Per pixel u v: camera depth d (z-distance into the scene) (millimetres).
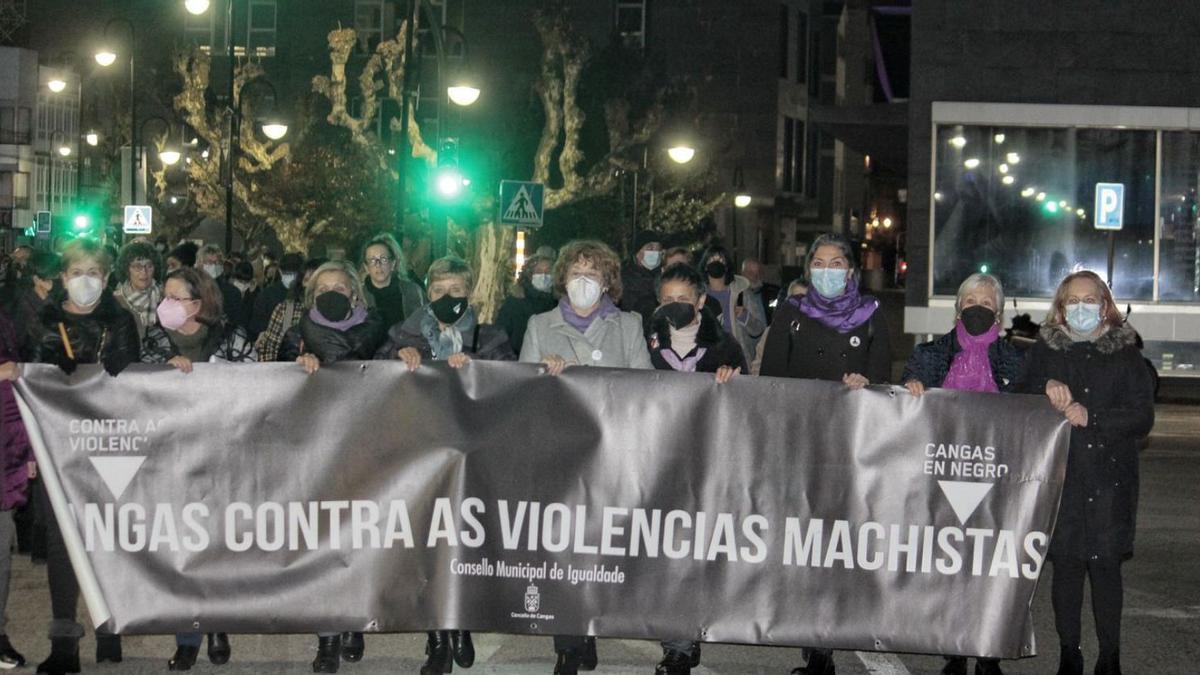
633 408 7574
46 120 80500
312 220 45656
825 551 7598
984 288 8148
